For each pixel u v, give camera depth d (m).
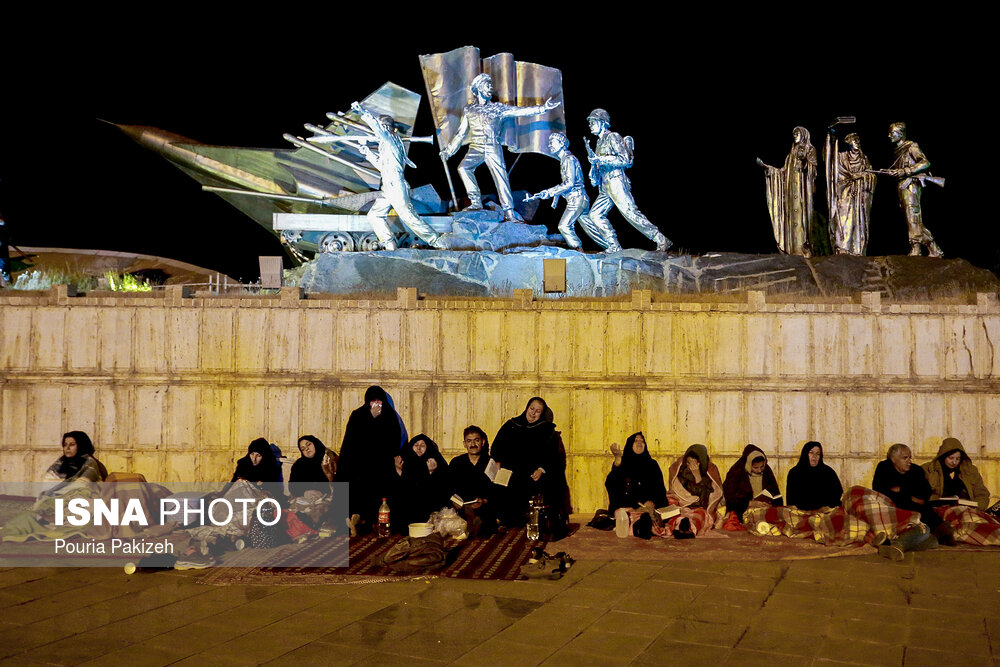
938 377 8.66
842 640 4.67
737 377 8.63
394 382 8.61
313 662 4.27
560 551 6.70
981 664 4.31
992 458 8.57
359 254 10.88
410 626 4.86
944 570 6.18
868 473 8.59
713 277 10.87
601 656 4.39
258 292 9.99
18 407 8.55
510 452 7.81
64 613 5.05
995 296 8.75
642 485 7.68
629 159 12.07
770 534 7.36
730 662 4.32
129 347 8.64
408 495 7.42
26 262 14.23
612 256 10.98
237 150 14.28
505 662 4.29
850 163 11.90
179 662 4.26
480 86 12.21
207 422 8.62
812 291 10.63
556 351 8.64
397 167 11.55
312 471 7.78
